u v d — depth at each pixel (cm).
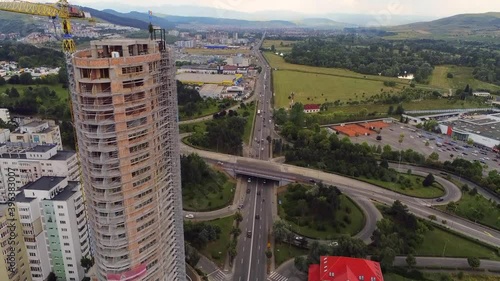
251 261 19638
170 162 14212
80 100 11325
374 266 16550
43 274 17462
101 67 10850
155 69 12394
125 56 11600
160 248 13862
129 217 12450
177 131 14075
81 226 18038
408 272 18312
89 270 18138
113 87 11081
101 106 11188
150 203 13050
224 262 19538
